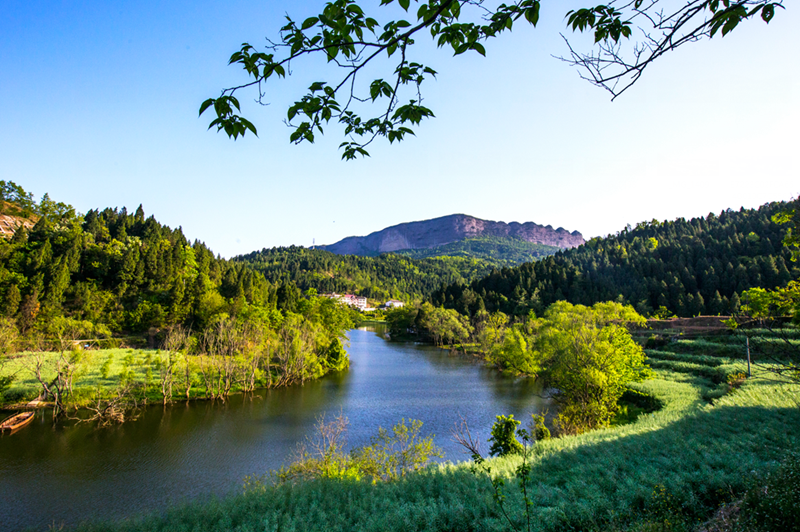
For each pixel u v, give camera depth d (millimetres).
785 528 8805
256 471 25312
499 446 22688
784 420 20125
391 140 5004
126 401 36594
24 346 46625
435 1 3586
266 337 56562
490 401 43219
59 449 28250
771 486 10188
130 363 46844
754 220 120188
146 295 79312
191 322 72750
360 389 48781
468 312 113938
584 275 121438
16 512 20328
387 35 3791
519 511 12719
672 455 16609
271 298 97750
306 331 60906
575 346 33062
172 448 28938
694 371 44594
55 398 35438
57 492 22406
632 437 20297
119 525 15023
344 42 3666
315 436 31609
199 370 44594
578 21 3922
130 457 27234
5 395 36156
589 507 12656
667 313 88625
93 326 62219
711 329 60906
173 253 93250
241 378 47781
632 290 104125
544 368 51031
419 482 16516
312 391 47312
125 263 80812
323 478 17797
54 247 84062
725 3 3219
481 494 14547
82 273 82375
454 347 94125
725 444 16766
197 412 37562
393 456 21578
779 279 82562
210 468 25734
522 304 109625
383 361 73062
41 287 66625
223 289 89062
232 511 14680
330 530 12773
